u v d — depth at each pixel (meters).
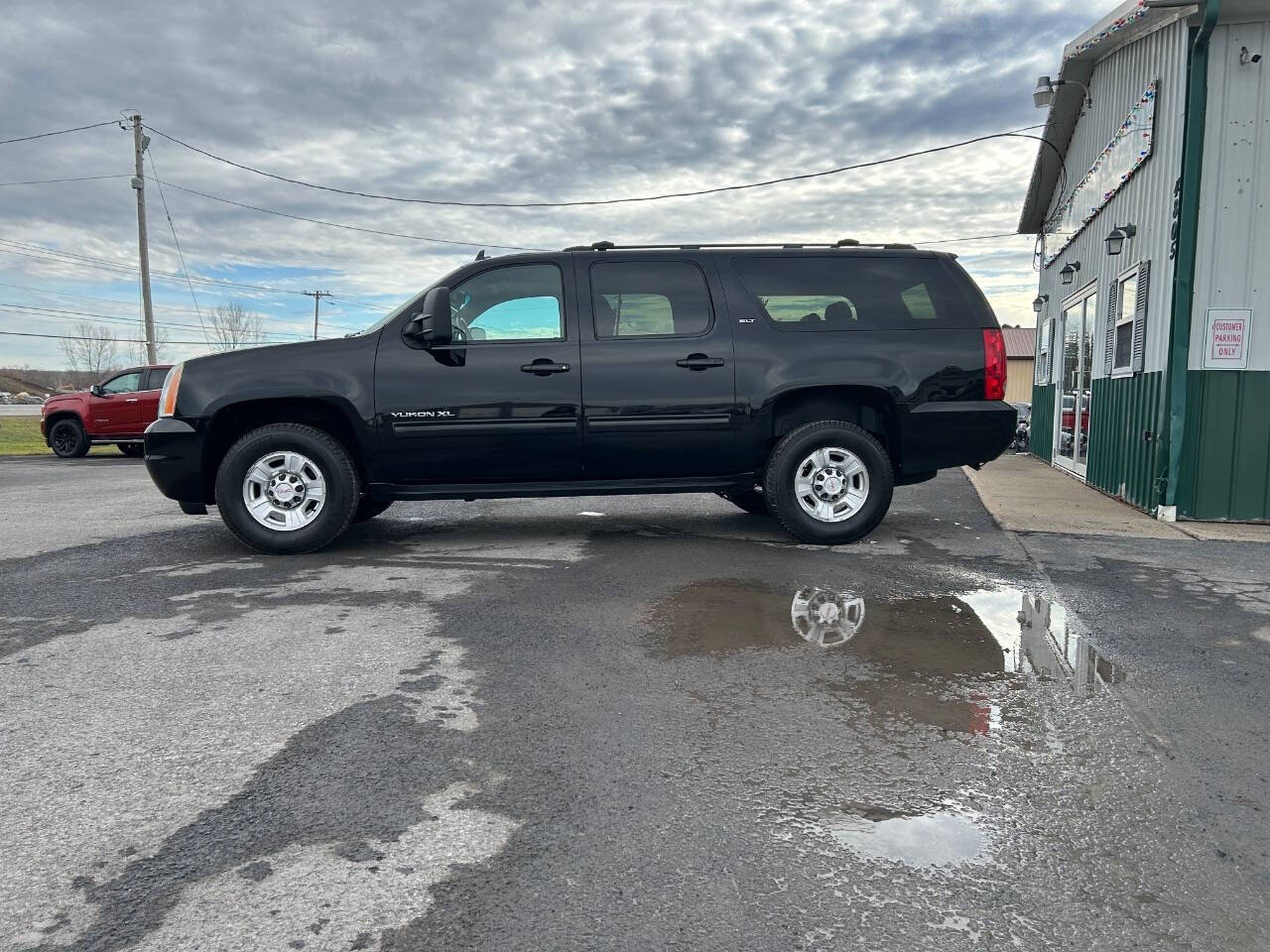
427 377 5.74
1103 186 10.24
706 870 2.13
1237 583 5.06
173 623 4.16
